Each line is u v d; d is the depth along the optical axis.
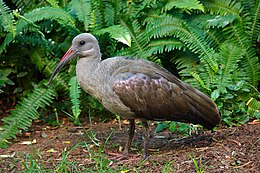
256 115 11.06
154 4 11.73
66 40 11.88
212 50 11.30
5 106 12.53
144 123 9.49
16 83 12.80
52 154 9.78
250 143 9.69
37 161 9.43
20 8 12.23
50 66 11.73
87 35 9.49
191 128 10.59
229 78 11.30
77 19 11.73
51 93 11.43
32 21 11.14
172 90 9.24
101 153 9.74
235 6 11.78
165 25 11.46
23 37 11.73
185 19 12.02
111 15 11.80
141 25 11.93
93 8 11.69
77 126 11.39
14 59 12.23
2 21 11.10
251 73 11.70
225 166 8.84
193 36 11.34
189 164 8.90
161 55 12.01
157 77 9.25
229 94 11.25
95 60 9.45
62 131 11.14
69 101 11.96
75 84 10.98
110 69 9.25
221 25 11.61
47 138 10.75
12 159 9.59
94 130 11.09
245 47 11.78
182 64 11.73
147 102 9.17
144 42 11.55
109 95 9.19
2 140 10.42
